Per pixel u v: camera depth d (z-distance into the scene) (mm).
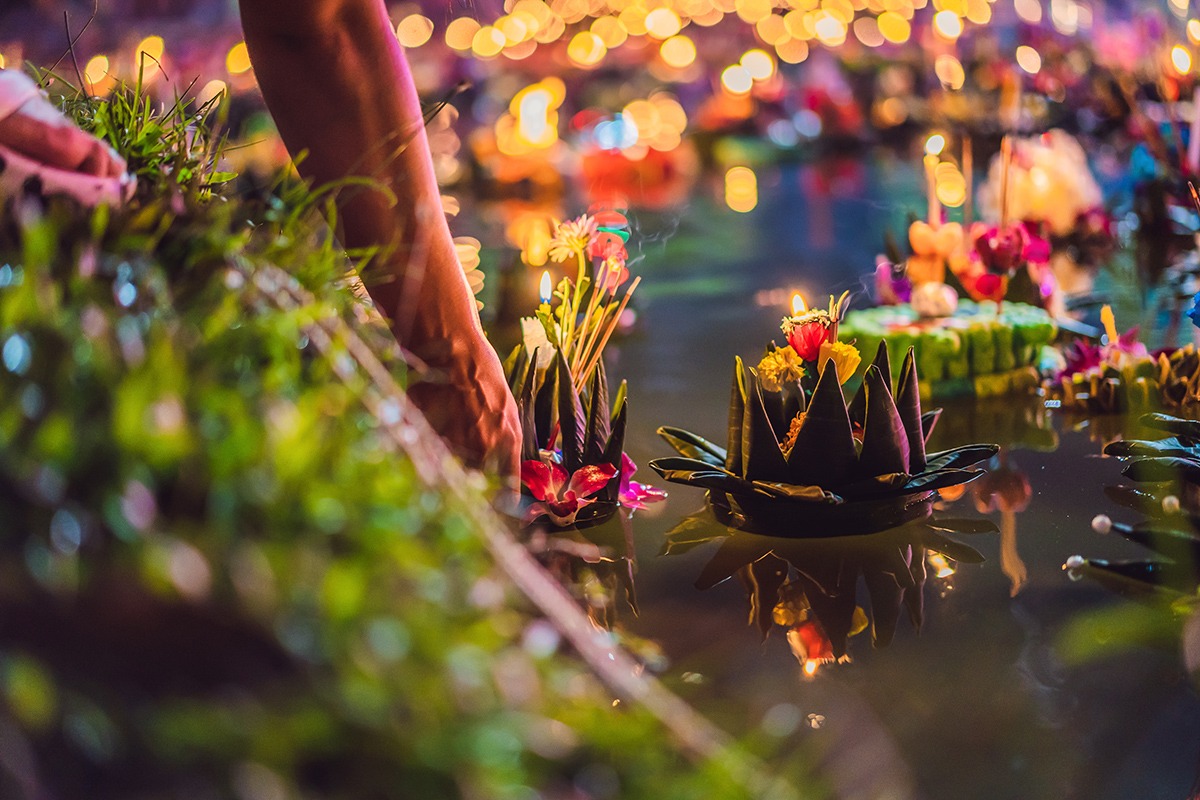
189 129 1419
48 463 726
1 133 1185
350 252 1251
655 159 4547
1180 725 1330
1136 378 1886
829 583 1524
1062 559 1544
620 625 1468
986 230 2184
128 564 715
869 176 4414
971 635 1439
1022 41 4156
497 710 756
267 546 736
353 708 707
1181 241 2695
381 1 1306
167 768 703
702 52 7867
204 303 1024
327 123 1305
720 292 2613
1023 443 1811
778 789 937
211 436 783
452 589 829
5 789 678
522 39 7203
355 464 881
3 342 818
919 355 1960
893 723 1338
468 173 4324
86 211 1157
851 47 7004
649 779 879
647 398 2018
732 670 1399
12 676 657
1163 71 2895
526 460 1623
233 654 737
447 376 1359
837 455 1602
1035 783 1286
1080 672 1387
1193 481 1655
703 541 1606
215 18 4281
